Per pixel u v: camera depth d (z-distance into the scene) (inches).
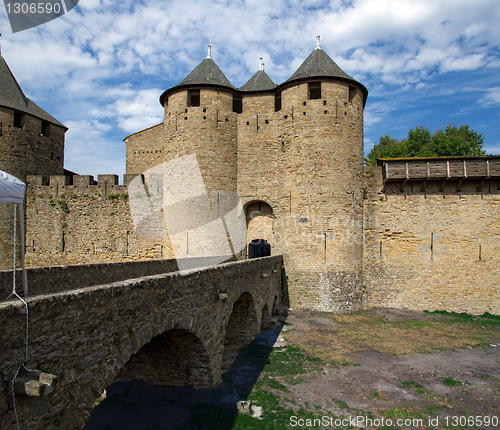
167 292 272.7
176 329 316.5
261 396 394.9
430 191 832.3
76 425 179.9
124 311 218.8
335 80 791.1
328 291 762.8
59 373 170.2
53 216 973.2
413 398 397.4
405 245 833.5
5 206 924.6
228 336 558.9
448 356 526.3
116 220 941.2
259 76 920.3
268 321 642.2
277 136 845.8
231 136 856.3
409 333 636.1
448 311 808.3
